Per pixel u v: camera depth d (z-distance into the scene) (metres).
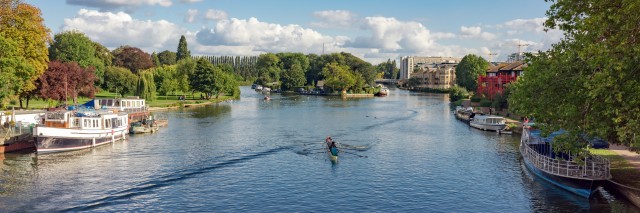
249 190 44.41
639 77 31.64
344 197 42.50
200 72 165.38
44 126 58.25
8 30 79.38
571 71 34.94
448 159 58.50
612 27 33.16
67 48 132.12
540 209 39.03
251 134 78.88
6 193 42.00
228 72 191.00
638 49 29.56
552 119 36.72
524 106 37.91
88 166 52.53
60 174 48.84
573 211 38.28
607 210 38.09
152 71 173.50
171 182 46.66
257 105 149.88
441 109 136.75
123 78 148.25
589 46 31.95
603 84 30.31
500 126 84.38
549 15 37.50
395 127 91.31
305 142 70.62
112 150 62.22
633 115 32.31
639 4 30.03
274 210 39.00
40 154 57.72
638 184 39.84
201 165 53.78
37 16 84.25
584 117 34.53
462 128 90.00
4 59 71.69
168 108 131.75
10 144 58.75
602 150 55.00
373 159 58.53
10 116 68.31
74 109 72.19
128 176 48.47
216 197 42.22
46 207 38.53
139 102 103.12
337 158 58.19
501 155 61.09
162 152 61.22
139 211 38.28
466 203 41.00
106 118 67.06
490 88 132.88
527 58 40.03
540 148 52.25
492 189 44.97
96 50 174.50
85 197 41.34
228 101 169.25
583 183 40.66
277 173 50.78
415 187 45.75
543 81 35.56
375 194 43.47
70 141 60.59
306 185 46.25
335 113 121.38
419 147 67.25
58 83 92.75
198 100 158.38
